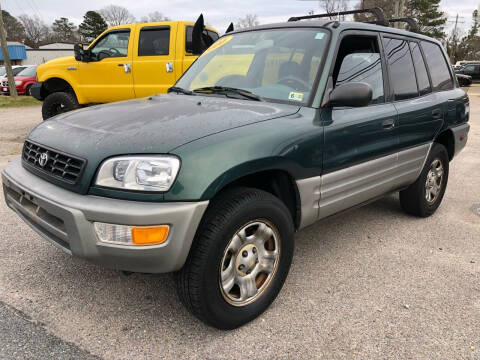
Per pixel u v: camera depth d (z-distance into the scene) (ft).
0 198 14.79
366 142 9.92
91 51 25.40
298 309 8.59
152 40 23.90
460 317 8.41
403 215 14.43
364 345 7.51
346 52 10.05
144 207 6.49
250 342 7.55
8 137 28.71
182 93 10.87
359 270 10.31
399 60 11.99
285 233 8.27
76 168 7.07
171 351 7.25
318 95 9.02
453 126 14.14
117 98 25.53
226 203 7.24
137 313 8.30
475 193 17.19
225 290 7.50
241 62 10.78
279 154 7.67
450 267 10.55
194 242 7.04
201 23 17.57
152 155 6.68
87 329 7.78
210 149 6.91
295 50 9.96
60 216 6.91
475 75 90.68
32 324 7.86
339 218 14.02
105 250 6.64
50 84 27.02
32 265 10.07
